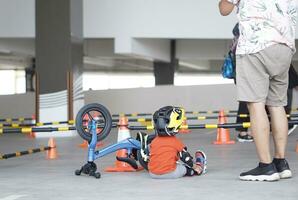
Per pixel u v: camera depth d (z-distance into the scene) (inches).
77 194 238.7
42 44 753.0
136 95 958.4
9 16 896.3
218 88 920.3
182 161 280.4
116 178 286.8
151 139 308.3
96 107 302.4
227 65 412.8
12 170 337.1
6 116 973.2
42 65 753.0
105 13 910.4
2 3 897.5
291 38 252.1
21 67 1616.6
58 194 240.1
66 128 396.5
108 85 1811.0
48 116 749.9
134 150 318.7
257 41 246.5
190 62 1605.6
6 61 1482.5
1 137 730.2
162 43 1098.7
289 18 251.6
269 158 257.6
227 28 895.7
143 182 270.1
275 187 240.7
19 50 1065.5
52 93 750.5
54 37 749.3
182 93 941.2
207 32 900.6
